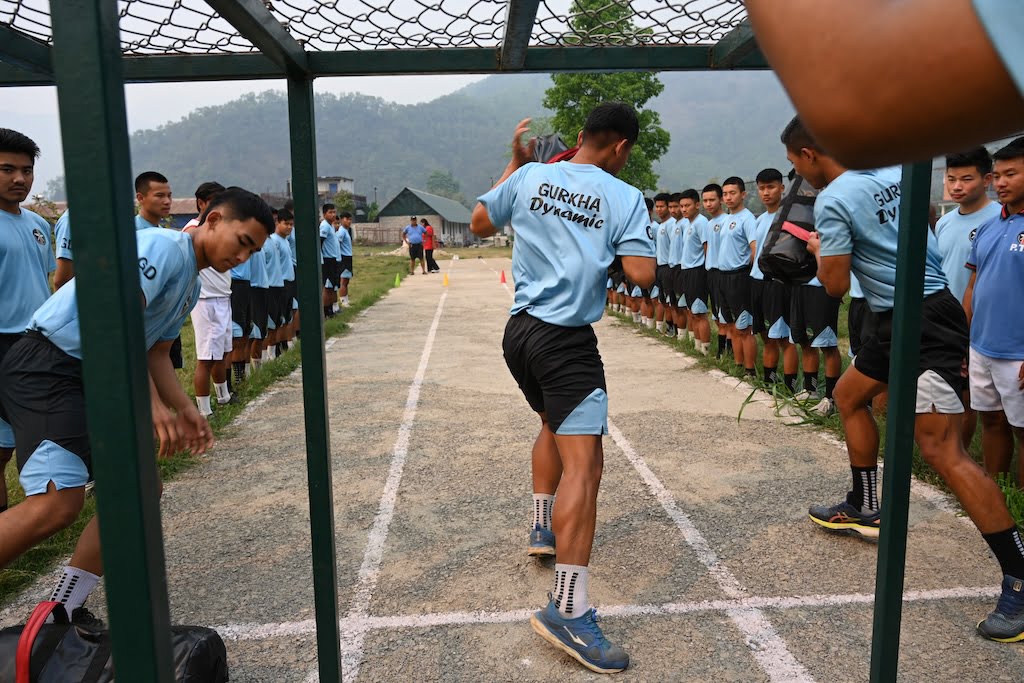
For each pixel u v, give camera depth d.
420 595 3.11
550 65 1.98
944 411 2.76
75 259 0.80
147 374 0.86
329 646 1.95
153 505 0.87
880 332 3.16
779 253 3.14
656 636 2.76
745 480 4.44
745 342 7.23
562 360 2.64
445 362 8.52
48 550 3.49
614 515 3.94
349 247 14.59
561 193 2.68
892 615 1.84
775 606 2.96
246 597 3.12
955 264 4.38
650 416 6.00
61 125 0.77
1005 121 0.51
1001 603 2.71
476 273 26.34
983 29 0.47
